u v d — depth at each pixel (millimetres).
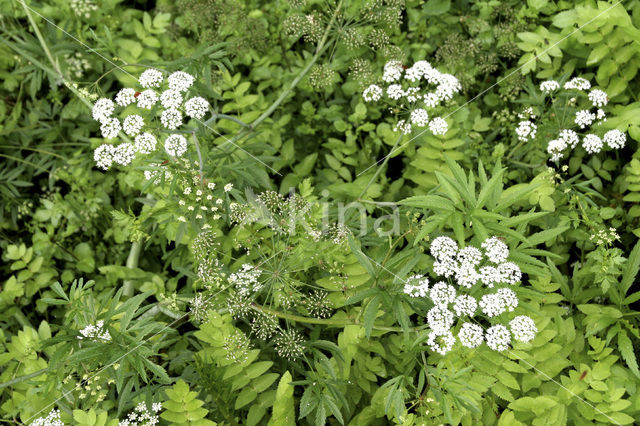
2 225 1000
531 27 943
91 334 715
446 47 938
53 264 978
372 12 919
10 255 918
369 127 914
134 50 959
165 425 783
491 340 707
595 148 816
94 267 967
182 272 842
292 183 913
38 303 929
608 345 778
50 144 1011
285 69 1011
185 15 981
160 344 805
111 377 762
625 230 870
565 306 823
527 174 894
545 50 898
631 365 745
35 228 976
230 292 773
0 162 1031
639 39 846
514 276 709
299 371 786
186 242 846
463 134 903
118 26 1034
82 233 1007
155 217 824
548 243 832
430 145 875
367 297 737
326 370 764
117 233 959
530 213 710
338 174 947
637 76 902
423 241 790
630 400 744
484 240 710
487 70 956
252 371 761
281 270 787
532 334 705
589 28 865
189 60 823
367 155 942
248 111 943
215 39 966
